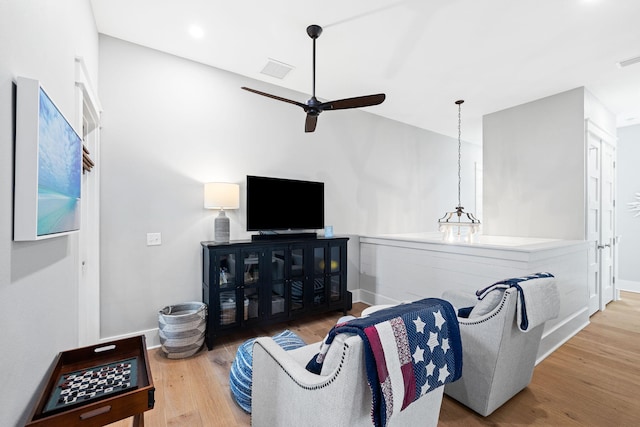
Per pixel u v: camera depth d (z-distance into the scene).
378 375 1.00
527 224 3.90
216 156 3.08
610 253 4.17
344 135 4.13
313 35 2.49
